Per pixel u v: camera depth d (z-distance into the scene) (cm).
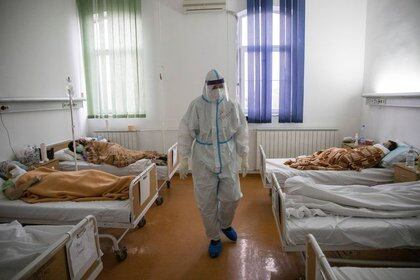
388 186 207
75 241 136
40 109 319
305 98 404
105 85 402
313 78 399
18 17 292
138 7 387
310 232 161
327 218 173
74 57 389
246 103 410
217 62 402
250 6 376
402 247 160
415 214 173
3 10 273
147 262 208
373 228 161
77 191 223
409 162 246
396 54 309
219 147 204
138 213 214
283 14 376
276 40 393
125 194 217
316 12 385
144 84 410
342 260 168
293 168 293
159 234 250
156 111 419
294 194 194
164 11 396
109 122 424
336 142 401
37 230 164
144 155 334
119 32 389
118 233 252
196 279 188
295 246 164
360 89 397
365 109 386
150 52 406
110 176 241
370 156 281
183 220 277
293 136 400
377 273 127
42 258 112
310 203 184
